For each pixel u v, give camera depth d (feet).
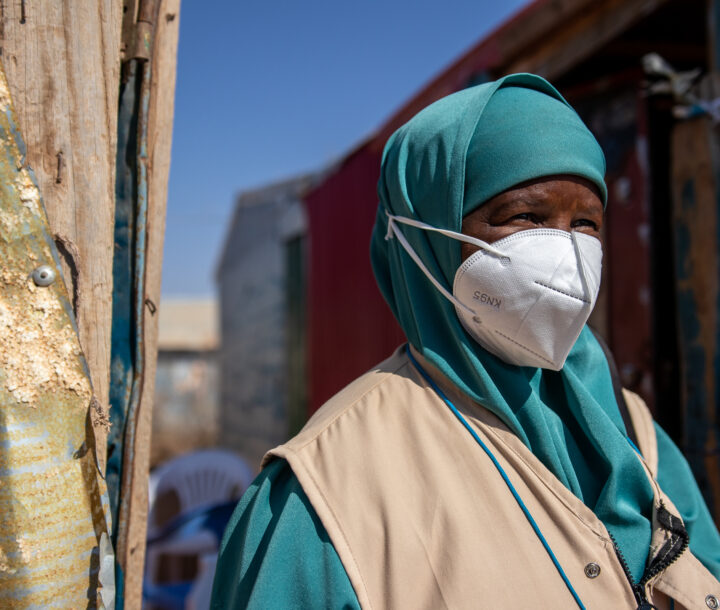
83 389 2.87
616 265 10.33
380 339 16.06
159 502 11.66
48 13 3.05
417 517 3.03
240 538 3.23
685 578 3.41
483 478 3.18
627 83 10.04
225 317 41.24
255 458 32.30
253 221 33.01
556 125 3.51
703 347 7.41
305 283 24.67
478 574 2.89
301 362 25.25
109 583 2.93
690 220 7.56
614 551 3.18
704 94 7.41
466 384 3.51
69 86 3.10
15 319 2.74
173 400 52.26
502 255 3.44
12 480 2.68
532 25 10.48
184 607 10.04
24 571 2.68
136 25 3.45
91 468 2.87
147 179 3.47
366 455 3.17
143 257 3.46
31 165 2.99
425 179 3.73
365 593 2.83
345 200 18.51
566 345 3.49
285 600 2.87
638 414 4.19
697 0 8.77
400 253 3.92
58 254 3.02
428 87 13.53
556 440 3.53
